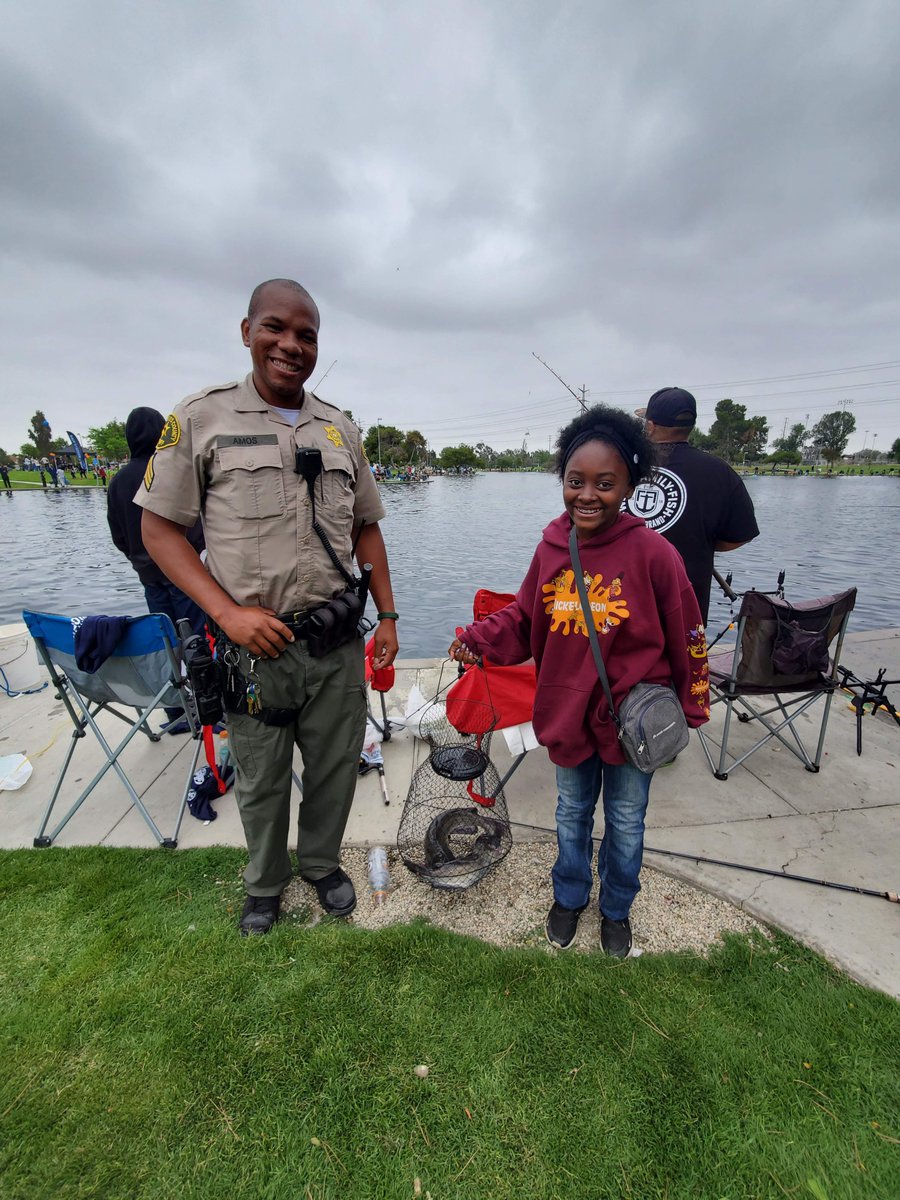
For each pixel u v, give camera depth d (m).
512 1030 1.59
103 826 2.60
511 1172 1.28
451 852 2.29
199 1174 1.28
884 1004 1.66
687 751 3.16
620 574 1.59
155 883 2.20
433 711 3.36
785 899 2.09
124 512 3.21
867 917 2.00
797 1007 1.66
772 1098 1.42
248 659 1.75
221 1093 1.44
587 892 1.96
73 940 1.92
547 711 1.78
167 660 2.43
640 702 1.57
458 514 25.94
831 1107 1.40
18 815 2.70
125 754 3.21
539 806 2.75
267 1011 1.65
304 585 1.75
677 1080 1.46
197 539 3.14
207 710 1.76
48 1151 1.32
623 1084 1.45
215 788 2.73
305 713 1.89
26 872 2.25
